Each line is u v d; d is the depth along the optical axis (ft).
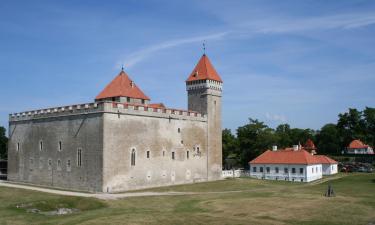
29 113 286.46
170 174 270.67
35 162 276.82
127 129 242.58
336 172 396.98
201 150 298.15
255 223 138.72
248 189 256.11
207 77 304.71
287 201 187.62
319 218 149.18
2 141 476.95
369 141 556.92
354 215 154.40
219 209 168.96
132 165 244.22
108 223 135.33
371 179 296.30
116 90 274.77
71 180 246.06
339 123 574.15
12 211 161.38
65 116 255.70
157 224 134.21
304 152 342.44
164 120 269.23
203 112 306.14
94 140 233.76
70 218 147.95
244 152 435.12
